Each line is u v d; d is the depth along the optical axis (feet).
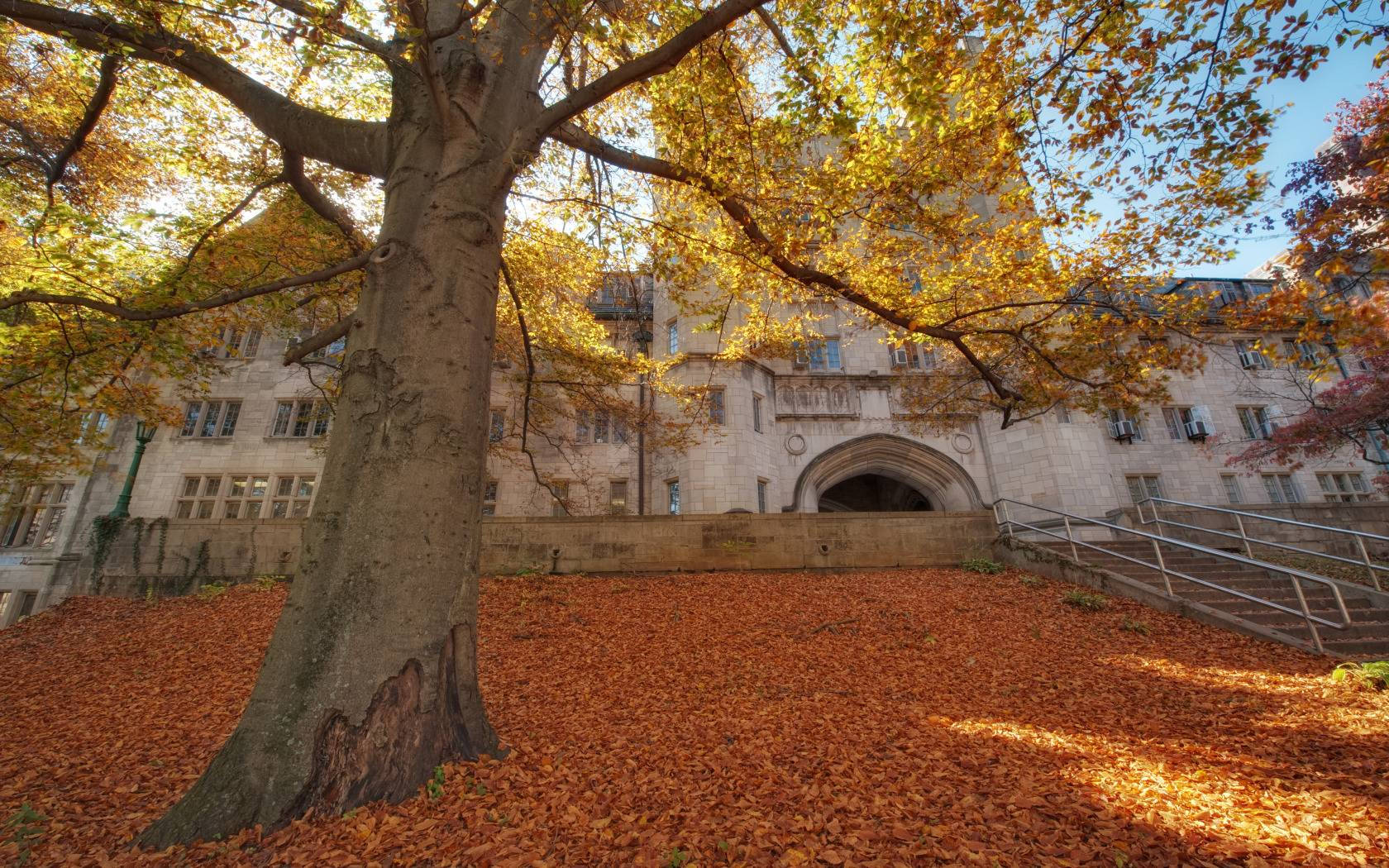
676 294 30.58
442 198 15.30
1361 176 35.37
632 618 31.40
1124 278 25.66
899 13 17.13
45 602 54.95
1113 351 27.68
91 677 25.94
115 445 62.54
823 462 64.75
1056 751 14.71
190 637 30.53
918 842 10.21
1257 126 18.67
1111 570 35.73
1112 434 68.28
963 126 22.75
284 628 12.08
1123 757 14.17
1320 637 24.97
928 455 65.16
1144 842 10.00
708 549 41.14
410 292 14.24
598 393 44.09
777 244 24.34
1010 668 23.36
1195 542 44.60
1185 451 68.74
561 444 65.00
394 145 16.67
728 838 10.48
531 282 40.11
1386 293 20.79
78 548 58.44
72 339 25.09
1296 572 25.38
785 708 19.17
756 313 36.99
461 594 13.25
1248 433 70.18
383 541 12.32
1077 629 27.86
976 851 9.82
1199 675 21.74
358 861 9.67
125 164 40.19
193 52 18.48
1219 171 20.63
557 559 40.32
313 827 10.53
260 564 39.52
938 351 68.74
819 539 41.65
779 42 23.99
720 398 60.49
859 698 20.22
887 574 39.42
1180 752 14.46
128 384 31.50
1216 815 10.92
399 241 14.75
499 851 9.96
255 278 30.96
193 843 10.35
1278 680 20.67
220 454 63.77
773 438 64.69
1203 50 17.57
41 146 36.88
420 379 13.46
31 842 11.60
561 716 18.51
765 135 22.99
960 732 16.53
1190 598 30.81
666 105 23.13
